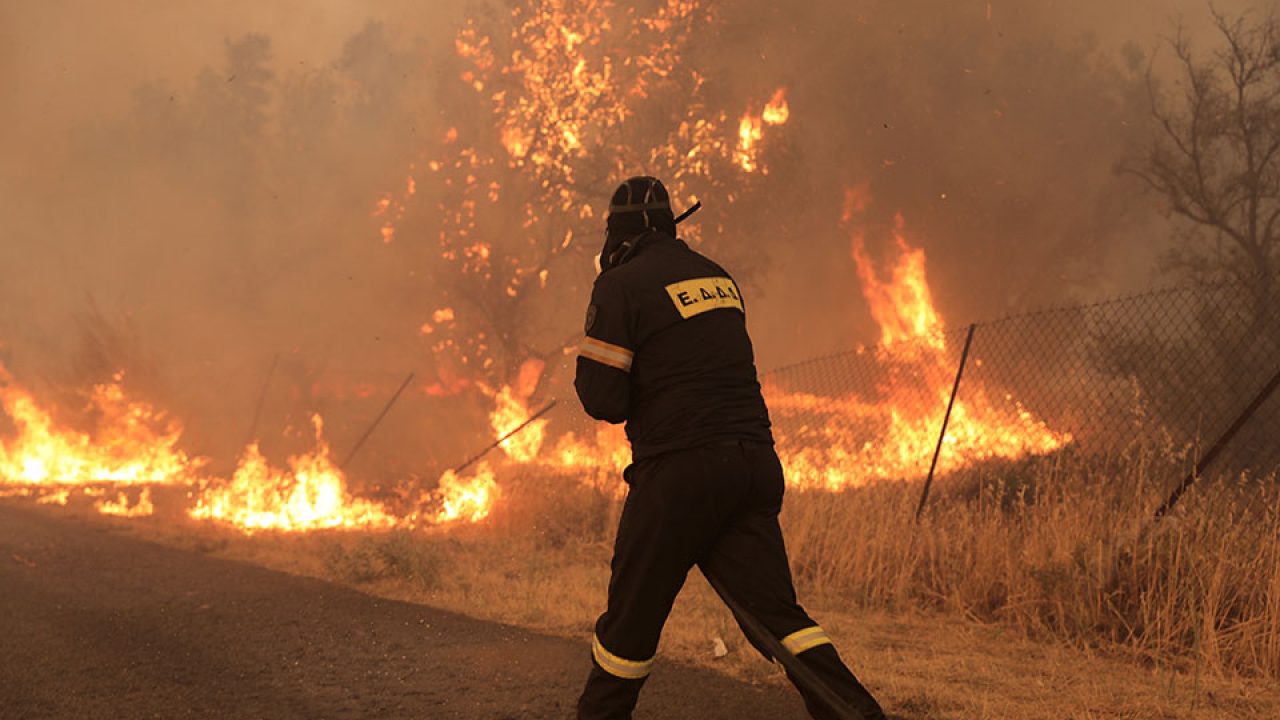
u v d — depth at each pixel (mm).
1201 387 8336
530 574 7848
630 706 3098
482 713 4148
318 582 7211
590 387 3066
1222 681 4648
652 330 3049
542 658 4957
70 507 12000
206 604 6430
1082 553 5855
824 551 7266
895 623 6094
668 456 2996
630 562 3045
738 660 4836
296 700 4418
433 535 10148
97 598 6656
